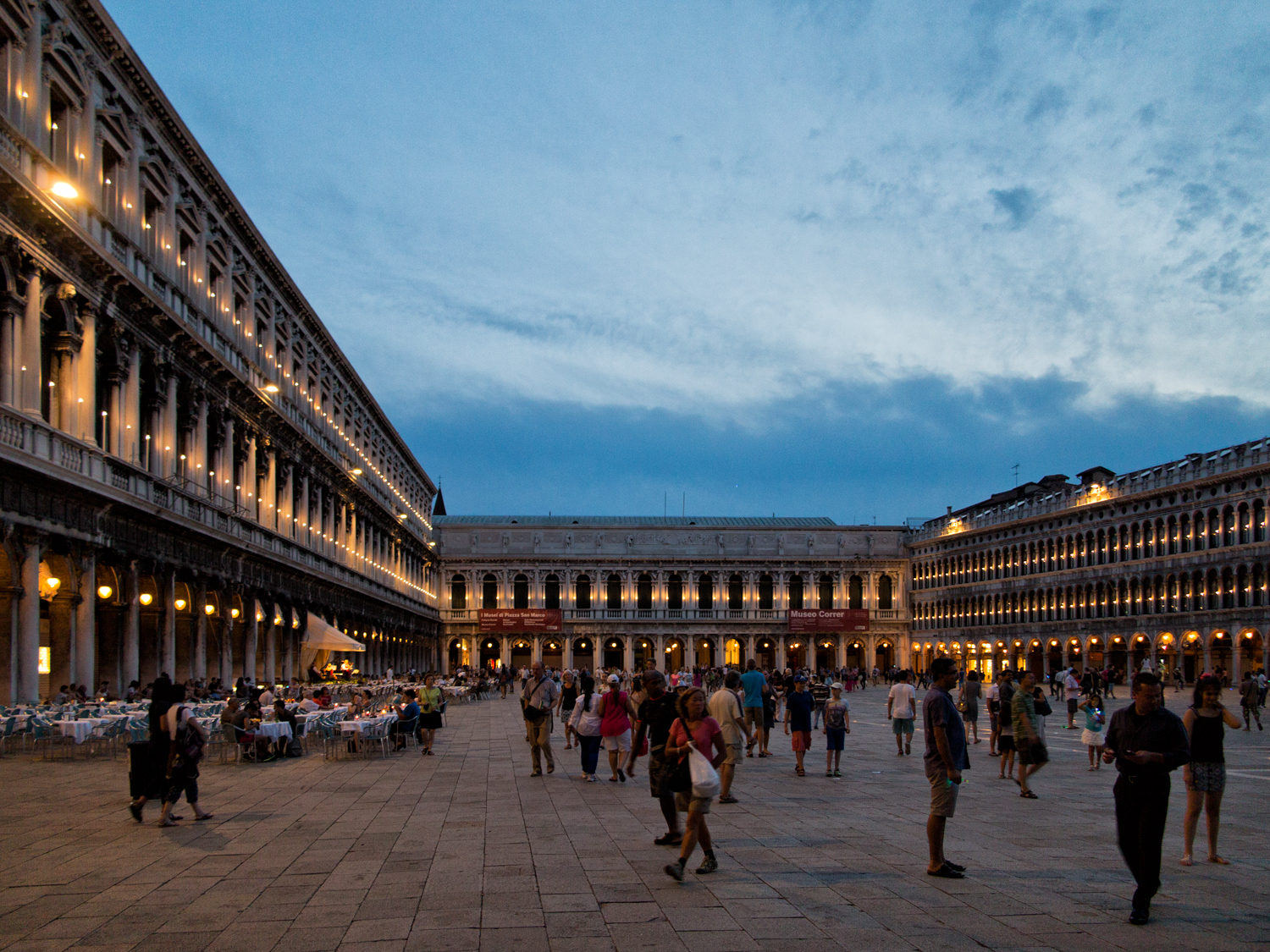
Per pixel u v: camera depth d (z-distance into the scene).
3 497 28.77
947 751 13.78
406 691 47.31
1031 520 105.06
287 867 14.43
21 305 30.72
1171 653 85.44
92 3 34.88
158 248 42.59
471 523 132.50
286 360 61.62
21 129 31.09
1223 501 80.88
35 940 10.90
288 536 59.28
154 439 41.03
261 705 38.19
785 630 128.75
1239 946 10.86
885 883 13.45
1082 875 14.02
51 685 33.41
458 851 15.55
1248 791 22.80
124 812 19.28
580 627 127.06
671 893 12.92
